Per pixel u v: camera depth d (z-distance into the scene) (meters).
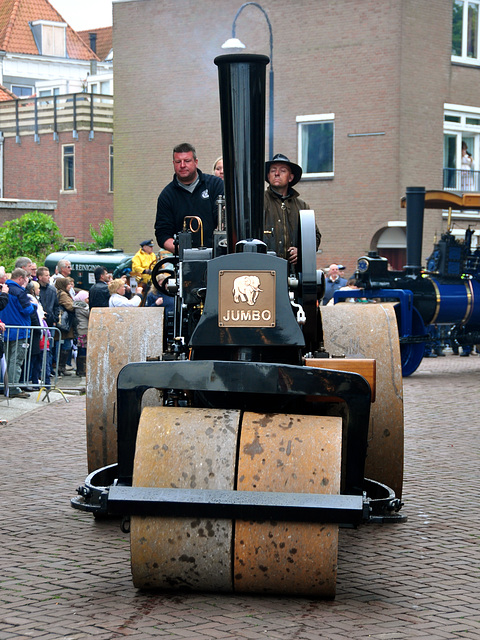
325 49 26.56
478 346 20.58
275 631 4.27
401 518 5.11
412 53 25.77
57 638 4.17
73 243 34.12
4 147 40.47
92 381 6.24
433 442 9.52
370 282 15.51
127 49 30.59
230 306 4.68
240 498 4.44
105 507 4.51
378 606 4.65
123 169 31.02
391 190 25.75
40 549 5.59
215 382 4.56
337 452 4.57
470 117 27.30
